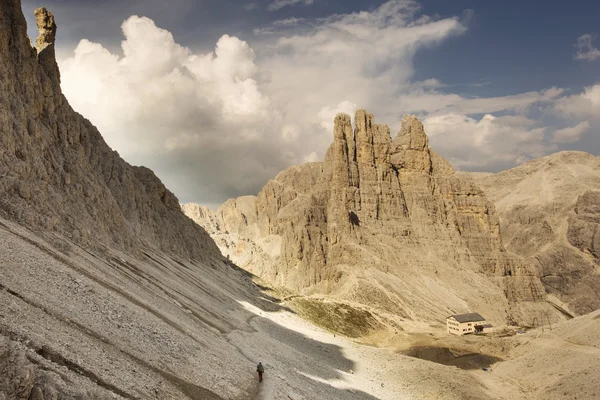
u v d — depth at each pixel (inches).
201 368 1883.6
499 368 4594.0
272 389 2103.8
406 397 3440.0
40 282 1690.5
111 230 3868.1
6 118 2918.3
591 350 4119.1
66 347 1277.1
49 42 4232.3
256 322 4382.4
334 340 5162.4
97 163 5378.9
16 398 924.6
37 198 2817.4
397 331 7012.8
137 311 2097.7
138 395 1267.2
